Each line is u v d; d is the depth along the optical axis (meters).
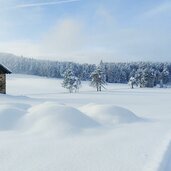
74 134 9.13
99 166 6.02
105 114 12.07
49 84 120.38
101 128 10.27
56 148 7.47
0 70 36.06
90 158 6.61
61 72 168.50
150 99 46.91
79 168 5.88
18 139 8.40
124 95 60.00
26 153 6.97
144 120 13.00
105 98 48.50
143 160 6.47
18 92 84.19
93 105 13.55
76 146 7.73
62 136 8.84
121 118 12.01
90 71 152.88
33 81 131.88
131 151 7.27
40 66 189.88
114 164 6.17
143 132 9.94
